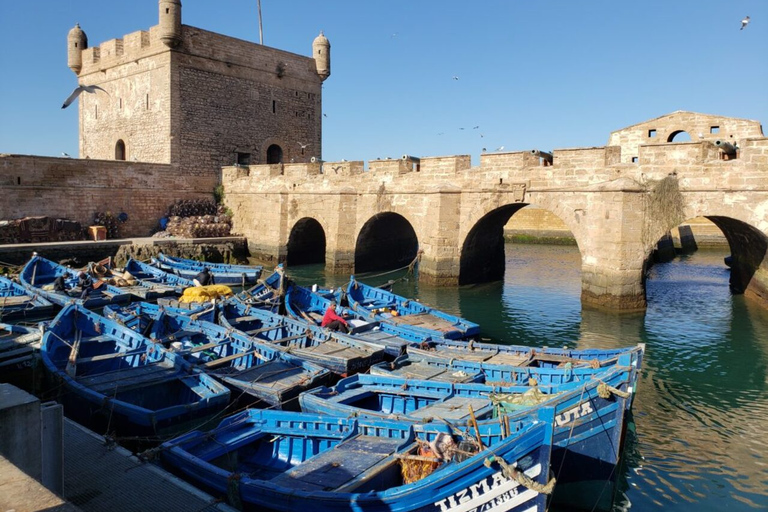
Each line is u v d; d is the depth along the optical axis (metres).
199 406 12.73
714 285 35.91
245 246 43.50
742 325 25.02
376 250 40.25
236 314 22.20
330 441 11.31
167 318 20.25
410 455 9.83
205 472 9.78
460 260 32.59
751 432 14.41
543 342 22.31
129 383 13.78
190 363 15.48
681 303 29.86
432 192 32.38
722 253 55.44
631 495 11.51
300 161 51.91
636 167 25.62
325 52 52.62
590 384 10.95
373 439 11.09
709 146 24.55
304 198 39.62
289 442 11.65
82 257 35.78
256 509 9.27
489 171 30.59
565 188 27.47
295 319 20.88
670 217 24.86
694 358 20.41
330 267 37.72
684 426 14.77
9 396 6.61
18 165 36.06
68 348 16.84
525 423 10.30
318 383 14.97
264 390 14.04
